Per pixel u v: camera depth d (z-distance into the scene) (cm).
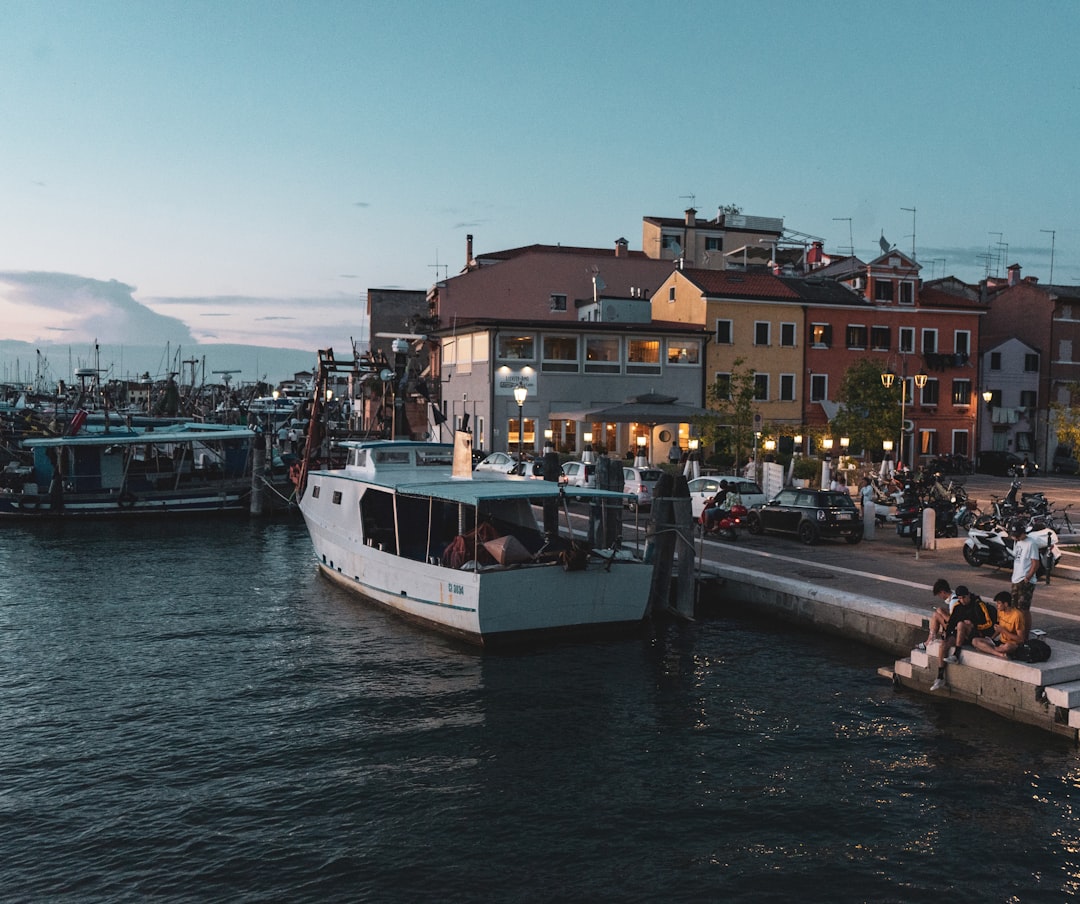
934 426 5731
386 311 7475
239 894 936
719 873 977
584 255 6431
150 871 982
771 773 1231
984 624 1463
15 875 974
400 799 1159
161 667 1733
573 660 1761
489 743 1348
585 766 1262
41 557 2983
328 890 943
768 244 6900
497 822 1095
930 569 2205
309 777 1227
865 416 4741
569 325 4916
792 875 972
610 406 4950
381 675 1675
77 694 1574
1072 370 6103
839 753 1294
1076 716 1285
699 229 7150
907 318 5672
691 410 4575
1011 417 5931
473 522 2378
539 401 4903
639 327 5025
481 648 1830
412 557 2284
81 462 3991
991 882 955
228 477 4388
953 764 1241
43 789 1189
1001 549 2158
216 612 2183
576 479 3516
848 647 1817
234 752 1314
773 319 5372
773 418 5378
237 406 9075
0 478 4181
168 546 3222
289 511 4075
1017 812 1105
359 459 2556
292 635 1962
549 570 1823
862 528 2692
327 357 4153
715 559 2352
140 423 5759
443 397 5559
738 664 1725
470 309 6188
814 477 4278
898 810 1116
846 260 6788
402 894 936
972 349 5800
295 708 1502
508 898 929
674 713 1468
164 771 1248
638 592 1922
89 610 2209
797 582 2005
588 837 1058
